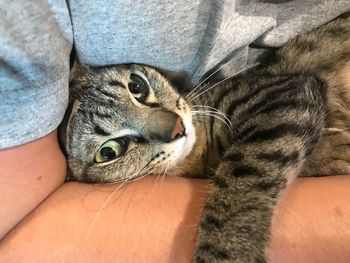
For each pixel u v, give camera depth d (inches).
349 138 7.5
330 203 5.9
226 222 6.1
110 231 5.9
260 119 6.9
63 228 5.9
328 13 7.3
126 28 5.8
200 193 6.4
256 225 6.0
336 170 7.4
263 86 7.4
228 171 6.6
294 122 6.8
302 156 6.6
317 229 5.7
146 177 7.5
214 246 5.9
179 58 6.5
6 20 5.0
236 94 7.5
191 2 5.9
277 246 5.7
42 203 6.3
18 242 5.9
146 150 7.6
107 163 7.7
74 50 6.9
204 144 7.9
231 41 6.4
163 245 5.8
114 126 7.6
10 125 5.4
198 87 7.8
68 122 7.3
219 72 7.4
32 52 5.2
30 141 5.7
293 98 7.0
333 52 7.8
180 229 5.9
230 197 6.3
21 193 6.0
